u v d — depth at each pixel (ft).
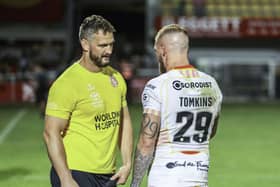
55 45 292.61
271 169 103.65
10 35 292.61
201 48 292.61
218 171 101.60
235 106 224.12
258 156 117.39
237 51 292.61
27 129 156.35
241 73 252.83
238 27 290.56
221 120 179.42
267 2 303.48
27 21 289.74
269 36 290.35
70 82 45.27
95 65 45.85
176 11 292.81
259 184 91.20
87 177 45.60
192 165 41.45
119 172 47.52
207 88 42.29
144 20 319.47
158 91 41.29
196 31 290.35
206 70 253.44
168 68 42.42
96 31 44.68
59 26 292.81
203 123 42.01
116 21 319.47
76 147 45.68
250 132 153.69
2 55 279.69
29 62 261.03
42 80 214.69
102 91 46.03
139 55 302.86
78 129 45.70
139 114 187.93
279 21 290.97
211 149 125.90
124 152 48.55
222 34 290.15
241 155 118.42
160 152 41.70
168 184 41.11
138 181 41.86
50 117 44.96
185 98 41.45
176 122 41.45
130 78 213.05
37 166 104.83
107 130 46.37
